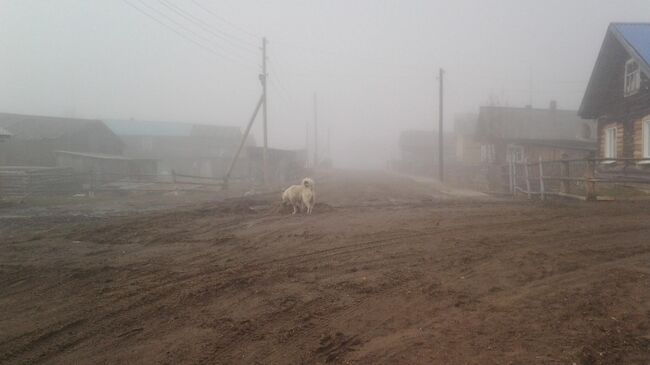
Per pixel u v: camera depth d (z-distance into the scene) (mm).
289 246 7355
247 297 4863
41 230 9820
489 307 4238
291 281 5379
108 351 3693
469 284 4949
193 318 4320
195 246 7684
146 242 8180
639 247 6230
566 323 3787
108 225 10211
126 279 5723
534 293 4559
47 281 5754
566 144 26484
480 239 7223
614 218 8594
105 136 35688
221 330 4008
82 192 22156
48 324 4312
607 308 4066
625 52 17281
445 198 15812
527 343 3455
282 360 3412
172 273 5930
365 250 6816
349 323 4043
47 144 30547
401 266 5805
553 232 7527
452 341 3561
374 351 3480
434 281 5105
